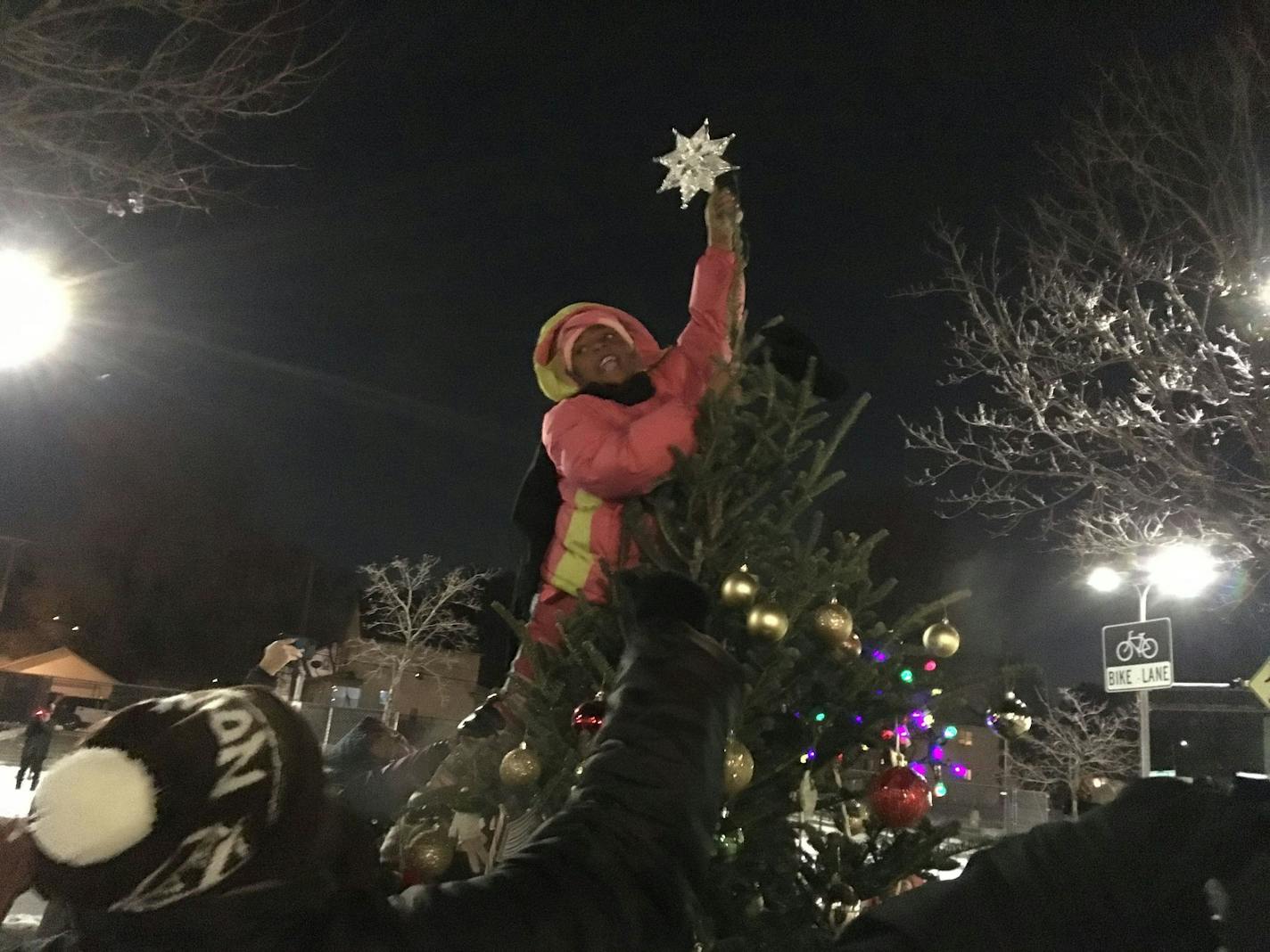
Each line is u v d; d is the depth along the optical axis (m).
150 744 1.08
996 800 18.56
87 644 36.72
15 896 1.18
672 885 1.43
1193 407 11.02
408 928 1.21
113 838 1.02
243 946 1.08
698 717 1.61
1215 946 1.46
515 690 2.98
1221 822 1.46
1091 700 24.56
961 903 1.54
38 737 15.08
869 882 2.62
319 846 1.15
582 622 2.69
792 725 2.66
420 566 36.88
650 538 2.78
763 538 2.75
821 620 2.65
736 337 3.16
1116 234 10.71
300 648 5.26
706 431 2.77
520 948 1.26
